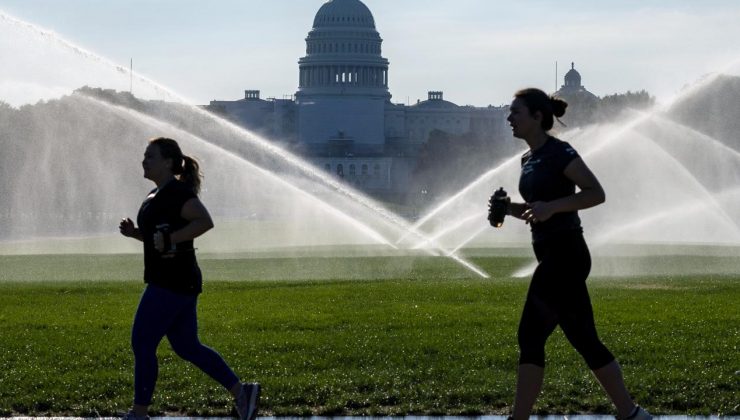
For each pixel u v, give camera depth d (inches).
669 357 869.8
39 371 829.2
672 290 1469.0
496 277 1866.4
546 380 781.3
